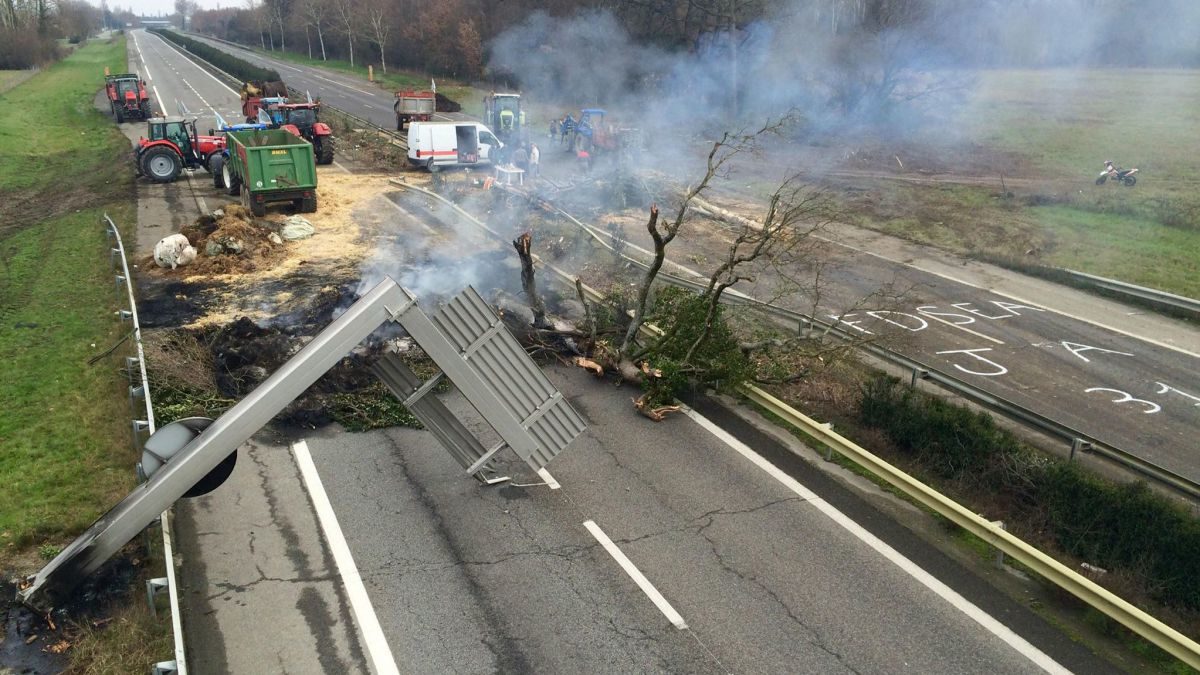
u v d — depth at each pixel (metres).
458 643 6.90
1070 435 9.88
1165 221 21.05
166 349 12.20
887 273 18.00
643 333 12.99
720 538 8.46
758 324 14.28
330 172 27.14
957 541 8.58
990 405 10.91
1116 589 7.54
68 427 10.07
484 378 8.05
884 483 9.68
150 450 7.37
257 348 12.36
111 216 20.59
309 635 6.95
